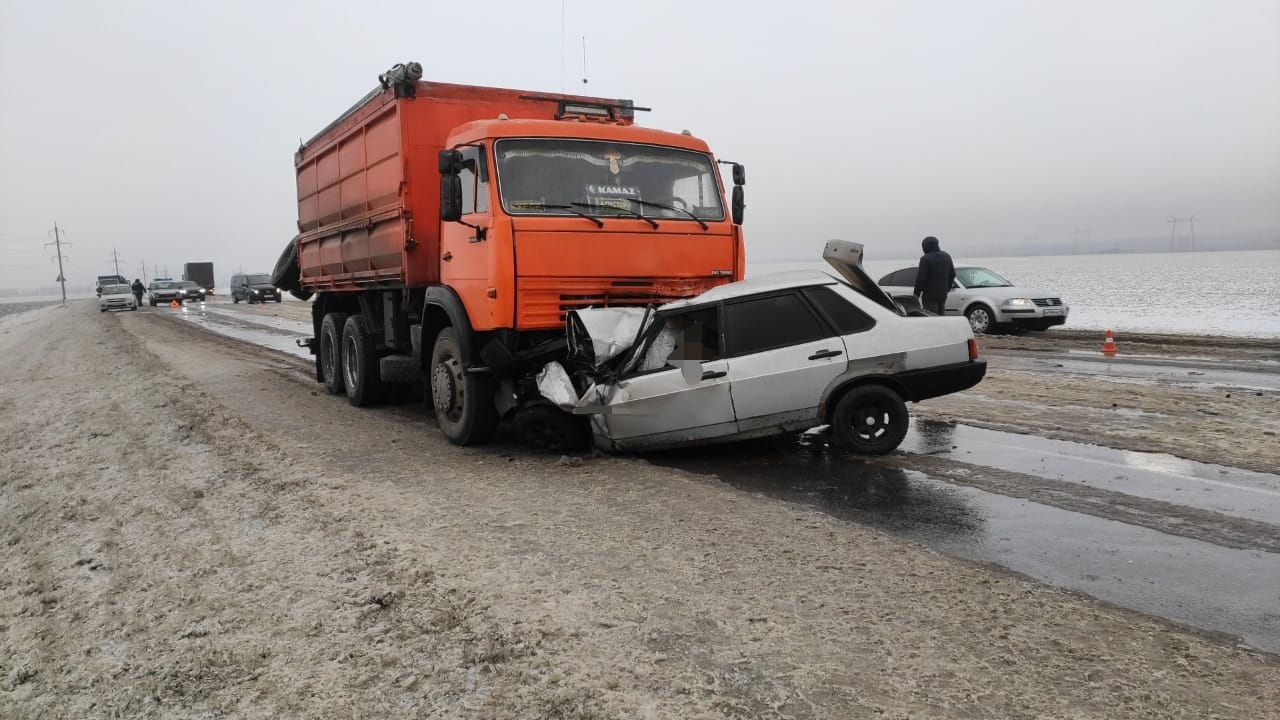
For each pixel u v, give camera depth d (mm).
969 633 3738
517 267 7348
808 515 5531
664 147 8250
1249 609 4051
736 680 3379
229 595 4863
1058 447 7625
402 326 10016
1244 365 13094
